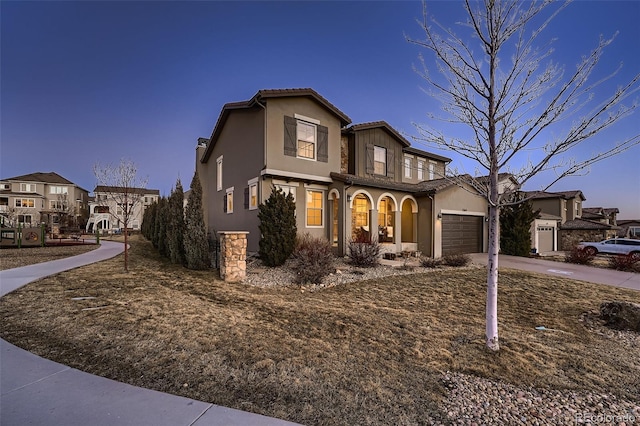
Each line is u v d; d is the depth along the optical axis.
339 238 13.04
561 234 25.12
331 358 3.95
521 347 4.52
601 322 5.84
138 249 16.66
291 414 2.75
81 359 3.72
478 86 4.70
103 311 5.48
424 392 3.25
